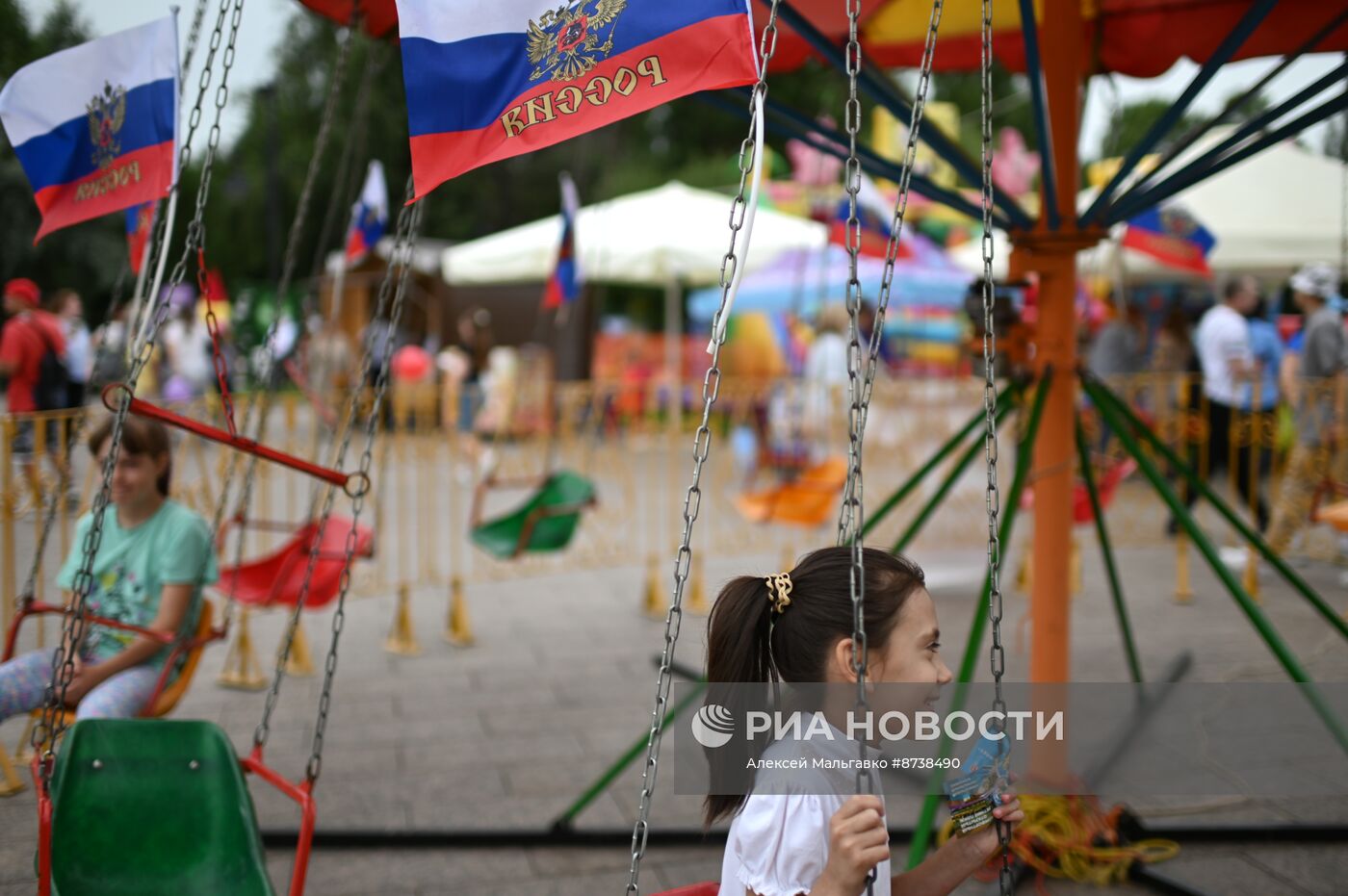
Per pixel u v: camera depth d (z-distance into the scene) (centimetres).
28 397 710
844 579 166
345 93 1309
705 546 752
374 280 1481
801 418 785
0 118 262
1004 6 415
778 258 1005
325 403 531
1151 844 335
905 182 162
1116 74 439
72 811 225
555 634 592
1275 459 719
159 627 309
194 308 1173
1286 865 323
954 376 1170
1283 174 877
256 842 224
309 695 486
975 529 758
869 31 447
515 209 2098
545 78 183
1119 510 826
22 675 302
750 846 155
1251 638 556
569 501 547
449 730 445
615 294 1991
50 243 897
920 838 285
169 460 322
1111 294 991
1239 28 256
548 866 331
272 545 618
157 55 233
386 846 341
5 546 391
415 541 799
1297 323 919
